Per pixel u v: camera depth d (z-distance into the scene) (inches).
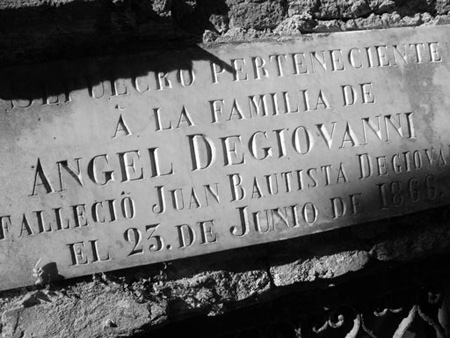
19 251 34.9
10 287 34.9
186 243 36.8
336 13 40.9
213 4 38.9
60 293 36.0
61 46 35.9
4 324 35.3
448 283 45.6
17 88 35.0
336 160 38.9
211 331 41.2
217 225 37.1
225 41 38.4
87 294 36.4
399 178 40.1
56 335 35.9
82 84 35.8
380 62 40.2
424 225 41.9
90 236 35.7
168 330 40.3
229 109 37.5
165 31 36.9
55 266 35.3
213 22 38.9
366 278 43.5
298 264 39.6
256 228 37.7
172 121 36.7
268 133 37.9
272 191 37.9
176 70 37.0
